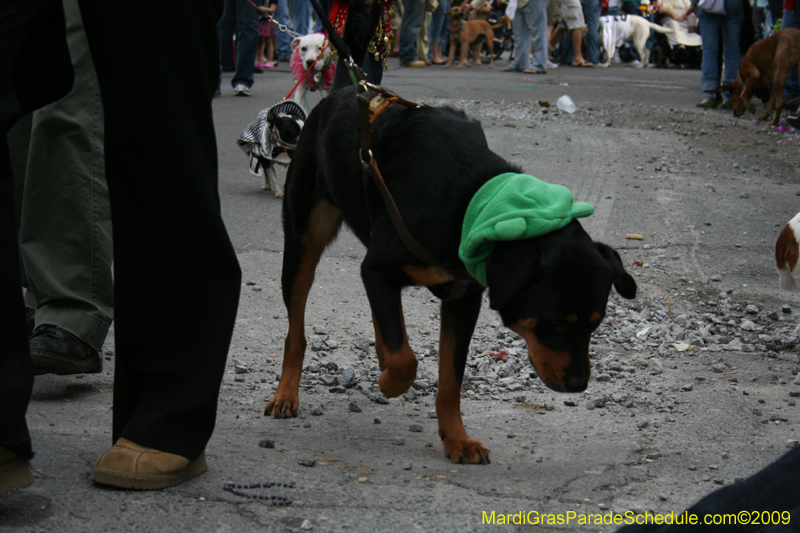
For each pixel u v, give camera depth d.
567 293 2.29
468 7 17.38
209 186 2.11
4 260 1.82
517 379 3.51
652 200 6.49
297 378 3.06
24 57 2.12
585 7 18.70
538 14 15.42
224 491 2.09
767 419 3.06
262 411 3.00
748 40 11.15
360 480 2.28
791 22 10.58
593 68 18.20
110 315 3.04
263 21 14.05
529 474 2.46
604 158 7.82
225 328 2.17
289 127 6.13
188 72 2.04
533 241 2.35
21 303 1.87
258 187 6.64
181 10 2.00
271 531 1.89
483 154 2.61
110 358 3.47
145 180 2.05
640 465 2.57
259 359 3.58
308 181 3.17
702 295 4.73
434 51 17.69
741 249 5.49
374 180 2.63
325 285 4.57
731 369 3.72
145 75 1.99
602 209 6.18
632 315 4.39
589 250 2.35
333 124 2.97
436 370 3.59
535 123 9.35
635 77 15.84
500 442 2.79
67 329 2.91
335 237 3.27
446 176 2.52
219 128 8.53
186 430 2.11
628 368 3.65
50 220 2.95
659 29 19.48
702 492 2.34
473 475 2.43
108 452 2.05
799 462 1.48
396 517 2.01
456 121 2.71
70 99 2.91
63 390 3.04
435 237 2.48
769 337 4.17
